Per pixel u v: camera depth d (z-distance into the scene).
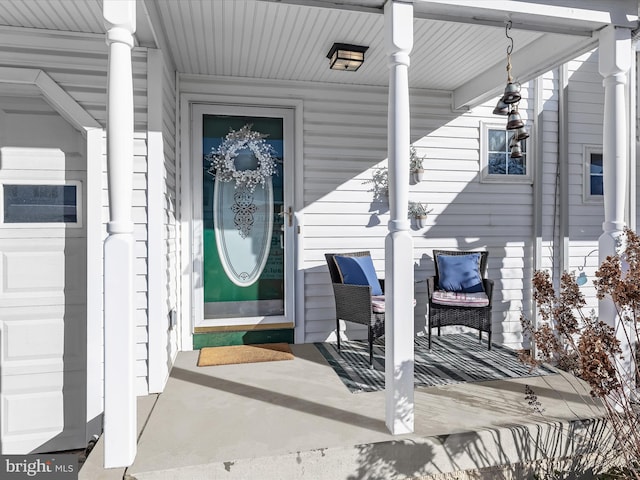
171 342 3.43
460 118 4.53
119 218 2.00
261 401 2.69
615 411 2.27
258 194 4.11
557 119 4.74
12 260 2.99
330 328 4.21
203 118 4.00
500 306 4.61
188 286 3.87
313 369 3.30
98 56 2.89
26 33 2.80
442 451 2.23
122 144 1.98
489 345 3.79
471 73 3.96
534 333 2.58
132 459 2.00
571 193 4.79
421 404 2.63
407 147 2.28
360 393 2.82
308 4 2.35
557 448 2.38
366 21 2.94
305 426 2.35
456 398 2.72
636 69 4.04
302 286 4.13
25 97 3.01
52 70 2.83
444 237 4.49
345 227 4.25
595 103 4.85
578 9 2.59
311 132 4.16
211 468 1.98
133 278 2.05
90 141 2.87
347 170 4.24
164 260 3.05
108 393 1.98
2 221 2.98
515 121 2.85
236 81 3.97
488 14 2.53
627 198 3.98
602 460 2.43
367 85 4.24
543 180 4.72
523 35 3.19
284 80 4.07
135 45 2.89
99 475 1.93
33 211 3.03
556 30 2.71
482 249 4.57
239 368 3.34
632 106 3.96
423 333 4.41
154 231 2.93
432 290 3.87
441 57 3.59
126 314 2.00
